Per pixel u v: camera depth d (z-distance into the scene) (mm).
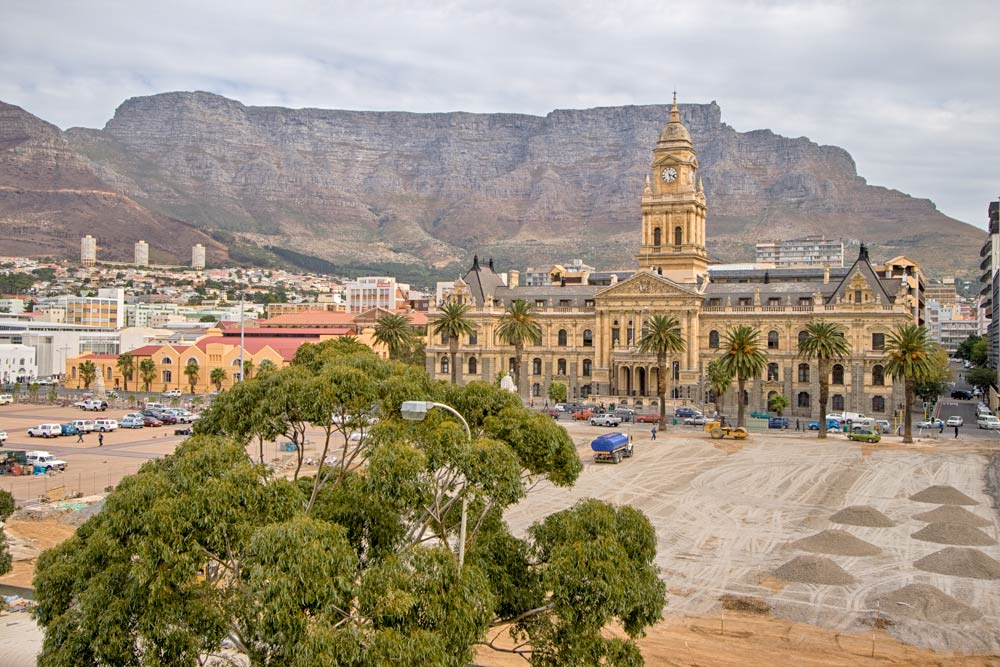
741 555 74562
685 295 194375
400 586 35625
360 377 48938
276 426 48719
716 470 114375
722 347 172250
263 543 34719
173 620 34656
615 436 122375
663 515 88688
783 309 188000
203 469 39094
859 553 74125
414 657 33219
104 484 104312
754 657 53719
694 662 52812
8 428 157625
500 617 44156
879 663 53000
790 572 68500
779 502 94688
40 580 38062
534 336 178875
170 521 35688
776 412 175750
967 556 70375
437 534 46500
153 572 35000
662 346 156750
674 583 67438
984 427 162750
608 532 42500
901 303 177375
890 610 61125
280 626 33469
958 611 60000
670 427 164125
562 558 40188
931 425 165875
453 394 52594
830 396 183625
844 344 148875
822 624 59094
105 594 35156
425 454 42062
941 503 92875
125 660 35062
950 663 53000
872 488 102125
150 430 157875
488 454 42062
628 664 40812
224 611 35875
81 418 176500
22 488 101250
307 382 47938
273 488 39562
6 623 57875
